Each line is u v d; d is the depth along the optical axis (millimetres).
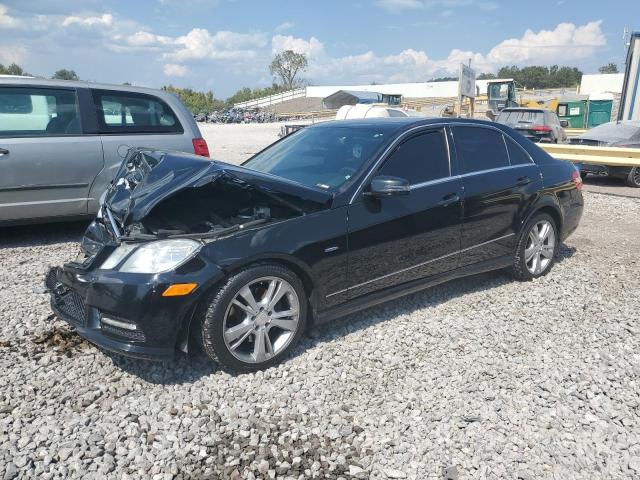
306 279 3797
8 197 6227
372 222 4031
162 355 3320
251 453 2797
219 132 35031
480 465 2734
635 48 16094
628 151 11273
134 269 3312
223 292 3371
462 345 4012
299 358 3777
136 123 6957
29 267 5754
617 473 2693
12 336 4070
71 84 6590
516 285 5312
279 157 4801
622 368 3707
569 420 3113
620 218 8742
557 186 5457
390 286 4273
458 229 4613
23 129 6289
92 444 2852
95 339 3418
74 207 6633
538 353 3914
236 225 3496
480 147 4969
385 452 2832
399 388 3428
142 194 3521
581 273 5742
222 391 3357
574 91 76500
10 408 3150
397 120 4820
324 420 3090
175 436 2924
